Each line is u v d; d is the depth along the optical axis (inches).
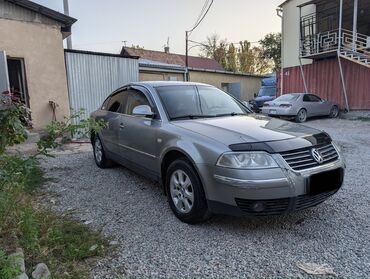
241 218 140.9
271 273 101.3
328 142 138.3
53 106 369.7
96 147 236.1
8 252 96.0
